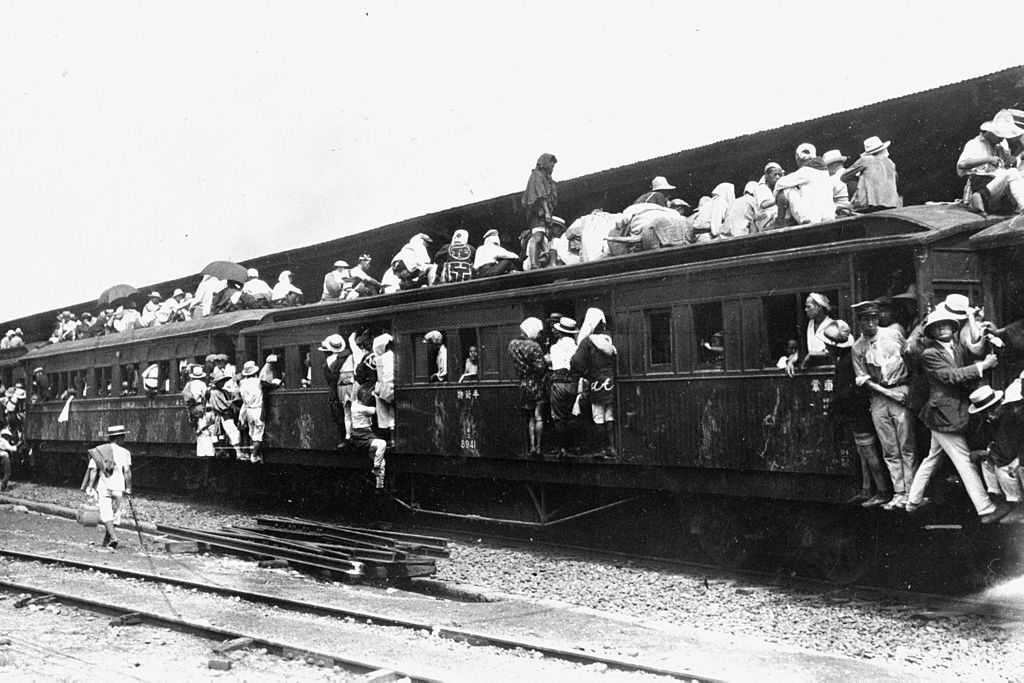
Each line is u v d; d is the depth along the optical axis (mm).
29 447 29312
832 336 9672
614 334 12469
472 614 9742
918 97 13328
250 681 7672
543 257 14969
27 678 7789
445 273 16422
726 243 11312
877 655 7891
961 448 8727
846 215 10742
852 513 10352
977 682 7062
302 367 18672
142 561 13727
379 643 8695
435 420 15359
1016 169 9469
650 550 12969
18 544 15836
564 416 13078
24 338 39438
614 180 18141
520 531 14734
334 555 12734
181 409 21672
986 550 9367
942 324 8719
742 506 11461
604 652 8117
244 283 23531
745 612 9516
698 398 11383
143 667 8141
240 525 16938
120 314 27234
